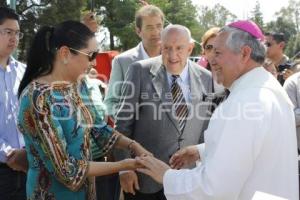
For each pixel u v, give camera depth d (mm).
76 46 2275
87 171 2246
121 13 33906
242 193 1994
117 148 2889
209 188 1883
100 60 5879
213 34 3768
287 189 2006
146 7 3836
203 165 2014
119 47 35469
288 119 2066
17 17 3398
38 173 2268
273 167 1976
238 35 2055
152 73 3076
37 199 2277
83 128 2348
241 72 2098
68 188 2258
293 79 4180
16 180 3240
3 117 3238
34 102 2178
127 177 3066
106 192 3662
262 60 2107
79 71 2336
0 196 3211
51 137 2158
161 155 3049
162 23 3809
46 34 2328
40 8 24547
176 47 3000
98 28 3893
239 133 1901
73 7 25156
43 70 2320
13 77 3363
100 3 33969
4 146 3129
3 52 3289
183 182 1999
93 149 2670
